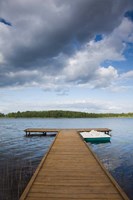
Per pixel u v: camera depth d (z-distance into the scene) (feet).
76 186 25.86
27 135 118.83
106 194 23.40
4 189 34.35
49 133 132.16
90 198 22.40
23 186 35.65
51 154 45.85
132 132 141.49
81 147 54.54
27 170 45.11
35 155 62.49
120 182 39.17
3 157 59.41
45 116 646.74
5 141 94.73
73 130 103.86
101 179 28.50
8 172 43.62
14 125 233.96
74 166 35.50
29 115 649.61
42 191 24.27
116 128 182.70
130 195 33.60
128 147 77.41
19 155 62.44
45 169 33.60
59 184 26.55
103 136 85.25
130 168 48.55
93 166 35.47
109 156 61.98
